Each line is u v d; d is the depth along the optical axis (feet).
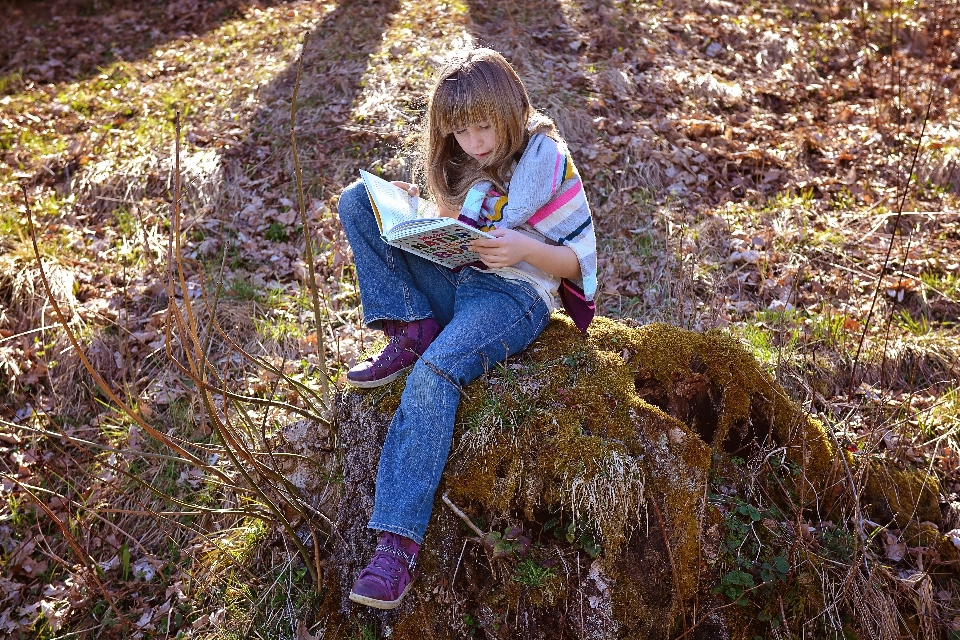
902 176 17.30
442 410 8.27
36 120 19.84
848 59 21.88
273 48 22.27
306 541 9.92
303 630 9.16
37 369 13.24
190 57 22.70
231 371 13.05
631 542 8.43
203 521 10.98
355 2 23.68
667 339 9.87
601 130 18.02
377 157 17.46
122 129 19.16
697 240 15.42
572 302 9.33
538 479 8.46
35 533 11.46
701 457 8.39
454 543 8.52
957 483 10.85
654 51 21.18
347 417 9.18
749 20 22.93
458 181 9.25
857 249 15.30
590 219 9.13
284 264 15.35
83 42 24.84
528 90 18.61
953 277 14.55
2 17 26.99
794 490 9.74
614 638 8.32
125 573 10.75
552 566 8.45
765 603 8.69
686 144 17.92
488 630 8.46
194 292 14.55
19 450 12.34
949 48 22.56
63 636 10.12
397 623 8.58
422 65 19.89
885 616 8.75
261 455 9.92
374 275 9.05
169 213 16.39
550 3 22.88
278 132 18.48
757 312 13.66
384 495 8.09
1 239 15.31
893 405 11.81
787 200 16.51
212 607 9.93
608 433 8.58
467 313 8.83
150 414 12.49
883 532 9.83
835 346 12.88
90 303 14.23
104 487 11.61
